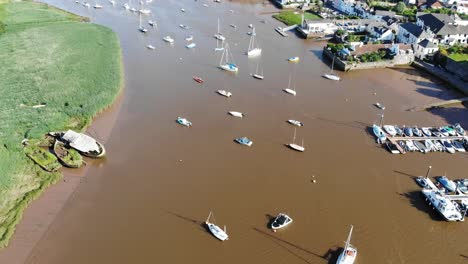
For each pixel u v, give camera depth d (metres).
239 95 130.25
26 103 118.62
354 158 100.69
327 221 81.38
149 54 161.88
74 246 74.69
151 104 122.81
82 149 97.75
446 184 91.38
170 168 94.94
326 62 161.62
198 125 112.50
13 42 164.75
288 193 88.38
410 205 86.38
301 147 103.19
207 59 158.62
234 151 101.81
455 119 120.56
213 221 80.25
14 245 74.50
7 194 85.69
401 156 101.88
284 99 128.75
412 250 75.88
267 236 77.44
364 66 154.25
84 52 157.50
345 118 118.75
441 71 150.12
